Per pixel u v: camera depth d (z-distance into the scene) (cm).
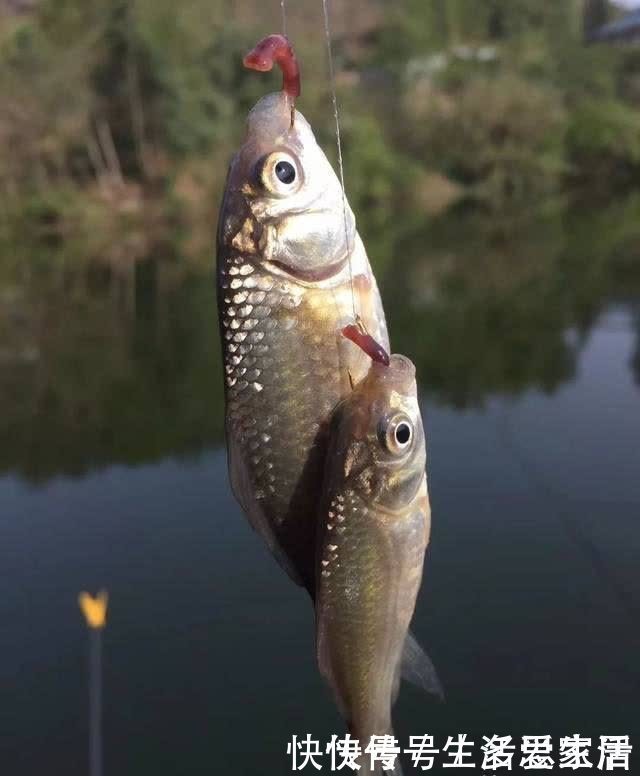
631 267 149
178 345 113
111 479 72
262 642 50
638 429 77
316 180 15
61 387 97
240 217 15
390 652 16
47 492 70
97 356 109
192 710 45
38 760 42
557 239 189
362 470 15
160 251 196
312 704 45
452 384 91
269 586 55
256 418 16
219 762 42
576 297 128
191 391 94
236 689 46
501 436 77
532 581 54
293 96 15
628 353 99
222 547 60
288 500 16
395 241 195
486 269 154
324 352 15
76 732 44
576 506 63
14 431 83
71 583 56
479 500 65
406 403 15
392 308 126
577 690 45
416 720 44
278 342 15
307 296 15
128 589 55
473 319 118
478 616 51
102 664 48
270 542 16
